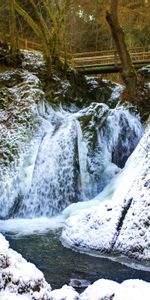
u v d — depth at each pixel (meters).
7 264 3.29
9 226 9.99
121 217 7.93
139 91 15.92
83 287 6.14
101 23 21.41
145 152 9.30
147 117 15.09
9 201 11.20
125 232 7.61
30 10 19.52
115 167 12.45
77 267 7.10
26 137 12.25
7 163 11.59
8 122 12.61
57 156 12.03
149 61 17.73
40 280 3.20
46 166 11.88
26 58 16.31
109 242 7.66
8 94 13.56
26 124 12.58
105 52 23.16
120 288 3.52
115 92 16.98
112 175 12.25
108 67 17.67
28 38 21.61
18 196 11.34
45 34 16.19
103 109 13.40
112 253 7.52
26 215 11.26
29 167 11.80
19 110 12.94
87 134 12.69
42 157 11.99
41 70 15.82
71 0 20.02
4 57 15.62
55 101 14.70
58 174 11.87
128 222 7.72
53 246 8.24
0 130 12.37
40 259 7.51
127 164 11.72
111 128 13.32
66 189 11.81
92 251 7.77
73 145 12.16
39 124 12.87
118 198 8.48
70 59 19.25
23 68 15.72
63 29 17.27
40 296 3.11
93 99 16.58
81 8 22.20
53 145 12.16
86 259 7.48
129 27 23.52
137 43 25.91
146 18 20.84
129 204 8.07
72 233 8.31
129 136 13.79
